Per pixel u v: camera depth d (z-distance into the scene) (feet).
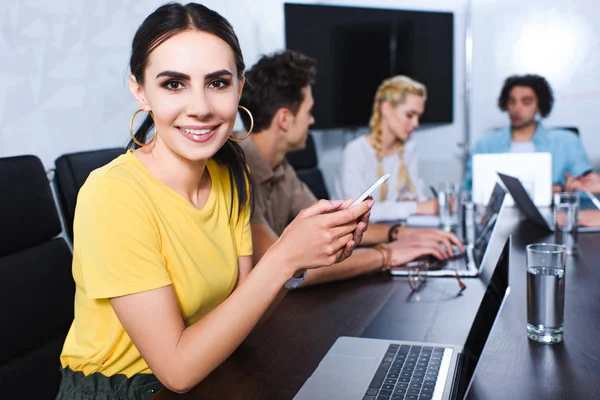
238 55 3.65
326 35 13.39
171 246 3.76
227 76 3.53
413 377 3.29
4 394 4.06
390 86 10.69
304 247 3.35
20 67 7.95
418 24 14.37
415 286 5.09
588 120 14.16
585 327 3.98
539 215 7.05
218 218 4.22
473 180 8.62
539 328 3.74
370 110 14.17
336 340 3.92
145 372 3.93
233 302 3.34
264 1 13.17
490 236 5.63
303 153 10.35
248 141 6.27
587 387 3.14
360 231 3.47
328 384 3.25
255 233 5.43
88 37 8.90
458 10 15.03
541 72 14.38
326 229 3.31
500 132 12.10
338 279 5.31
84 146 8.88
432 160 15.61
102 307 3.76
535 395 3.07
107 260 3.42
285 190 7.34
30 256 4.53
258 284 3.36
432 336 3.97
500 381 3.23
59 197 5.13
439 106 14.88
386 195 10.80
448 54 14.80
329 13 13.37
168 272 3.70
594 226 7.23
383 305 4.65
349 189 10.49
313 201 7.85
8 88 7.79
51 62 8.35
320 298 4.85
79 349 3.90
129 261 3.44
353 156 10.64
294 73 6.40
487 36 14.73
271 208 7.03
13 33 7.84
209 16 3.50
